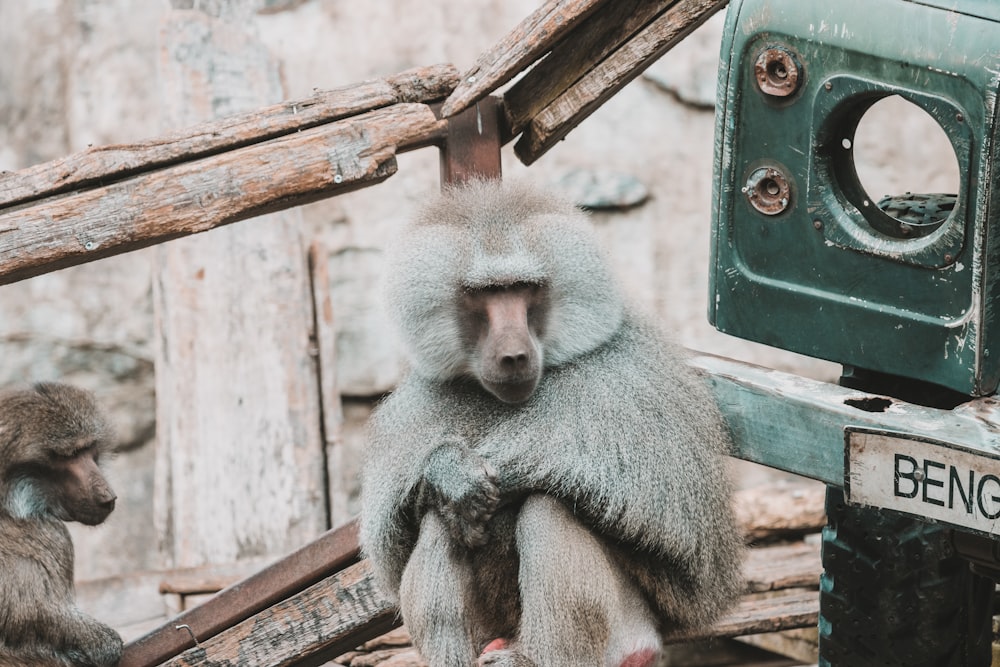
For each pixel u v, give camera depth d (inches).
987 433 168.6
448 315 195.9
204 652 233.6
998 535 162.4
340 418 343.3
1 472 245.1
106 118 461.4
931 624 202.7
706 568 193.9
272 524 325.7
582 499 187.6
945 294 175.0
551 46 225.1
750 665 309.6
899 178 441.7
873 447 174.7
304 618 231.3
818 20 179.6
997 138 166.2
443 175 233.0
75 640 243.1
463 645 190.2
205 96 349.7
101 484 255.1
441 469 188.5
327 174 217.2
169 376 344.5
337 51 447.2
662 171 447.5
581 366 195.0
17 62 465.7
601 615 188.2
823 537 209.5
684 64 445.1
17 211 204.8
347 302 445.7
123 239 208.4
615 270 199.0
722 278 197.3
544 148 234.7
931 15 169.8
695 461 192.1
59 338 456.4
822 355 189.0
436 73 227.3
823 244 185.9
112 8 462.6
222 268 339.6
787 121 186.1
